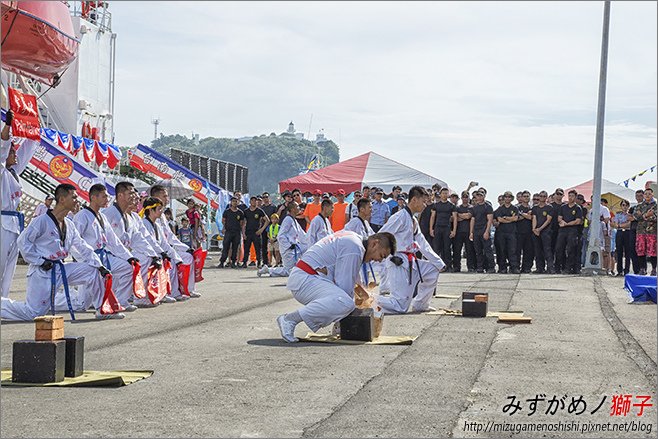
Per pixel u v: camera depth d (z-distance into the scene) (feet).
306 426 18.17
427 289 41.55
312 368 25.07
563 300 47.39
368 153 97.35
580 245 73.67
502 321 36.81
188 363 25.94
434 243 75.87
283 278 67.87
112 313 38.19
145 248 44.39
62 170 78.07
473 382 22.99
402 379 23.36
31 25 57.72
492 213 74.84
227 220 85.15
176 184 95.45
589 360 26.66
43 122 92.38
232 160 480.64
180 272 47.91
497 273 73.92
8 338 31.73
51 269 37.78
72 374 23.25
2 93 40.09
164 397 20.99
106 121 104.99
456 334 32.83
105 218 42.57
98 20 102.58
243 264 86.02
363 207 48.55
